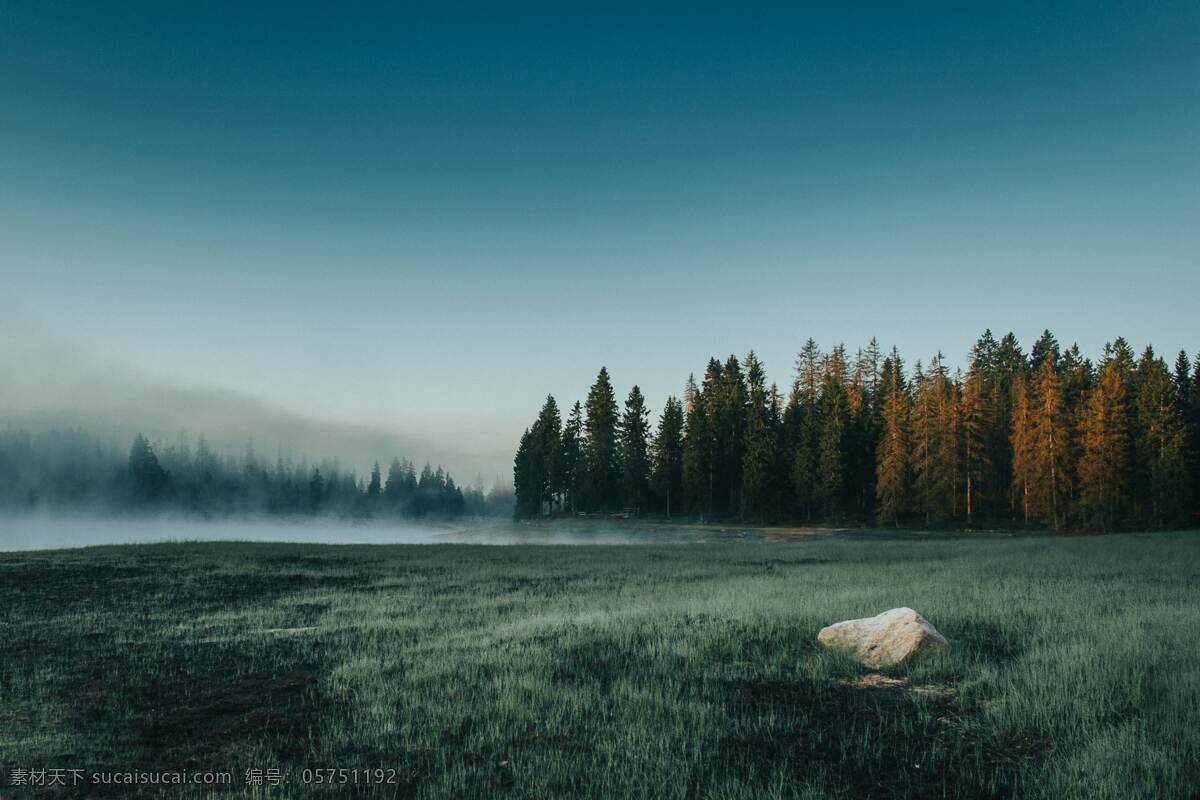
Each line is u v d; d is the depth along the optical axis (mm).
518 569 25469
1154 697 7957
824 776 6480
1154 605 14047
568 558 30359
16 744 7551
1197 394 68250
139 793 6316
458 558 29531
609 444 86125
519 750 7188
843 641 10836
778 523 70438
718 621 13125
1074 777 6117
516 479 104250
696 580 21875
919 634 10273
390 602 17234
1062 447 57219
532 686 9180
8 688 9633
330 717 8352
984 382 87062
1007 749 7055
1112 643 10156
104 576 21547
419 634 13094
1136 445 59562
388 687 9406
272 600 17609
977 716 7969
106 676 10281
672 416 82000
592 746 7262
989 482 68750
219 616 15117
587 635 12297
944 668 9672
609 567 26266
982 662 10031
